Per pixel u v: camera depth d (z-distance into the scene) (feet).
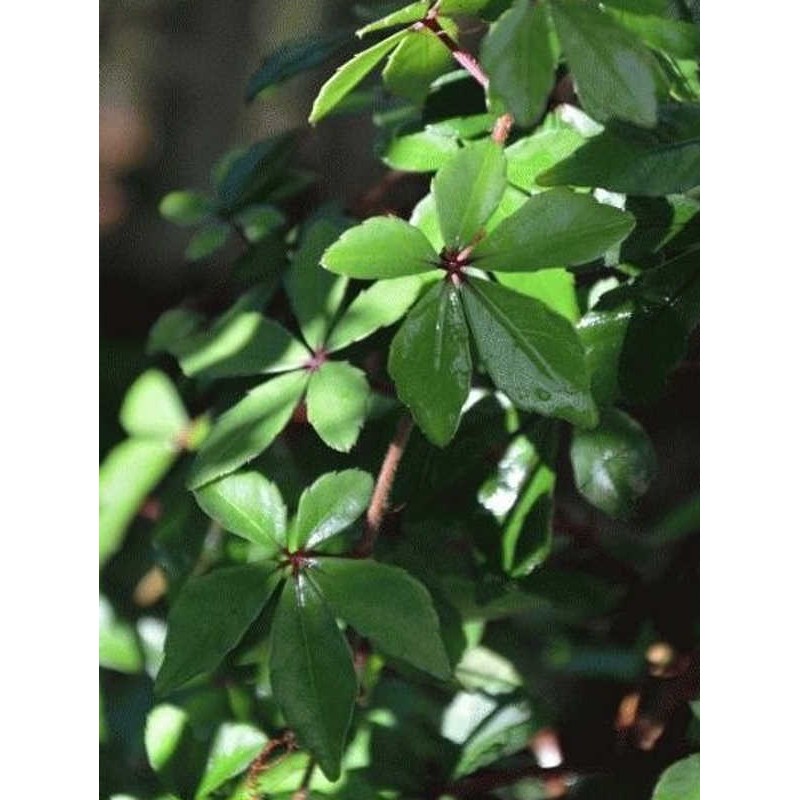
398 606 1.27
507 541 1.46
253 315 1.42
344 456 1.51
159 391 1.53
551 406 1.25
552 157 1.38
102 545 1.49
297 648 1.27
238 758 1.39
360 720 1.51
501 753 1.51
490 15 1.29
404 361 1.26
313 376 1.37
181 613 1.29
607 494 1.41
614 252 1.36
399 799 1.45
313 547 1.30
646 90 1.19
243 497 1.33
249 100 1.61
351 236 1.27
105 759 1.58
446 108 1.47
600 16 1.19
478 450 1.47
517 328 1.26
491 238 1.26
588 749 1.54
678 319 1.36
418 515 1.48
